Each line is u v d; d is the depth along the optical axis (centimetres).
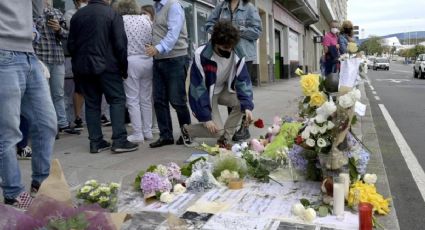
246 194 358
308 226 292
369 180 359
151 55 535
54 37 629
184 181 384
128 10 583
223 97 551
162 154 521
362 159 351
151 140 613
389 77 3247
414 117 944
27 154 508
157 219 300
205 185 371
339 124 338
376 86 2144
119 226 243
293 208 314
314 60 4953
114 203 305
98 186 310
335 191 309
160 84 560
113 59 522
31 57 338
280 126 483
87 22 511
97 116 546
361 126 772
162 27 552
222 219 305
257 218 306
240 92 530
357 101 358
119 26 521
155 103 566
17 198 328
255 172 399
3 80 315
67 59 750
